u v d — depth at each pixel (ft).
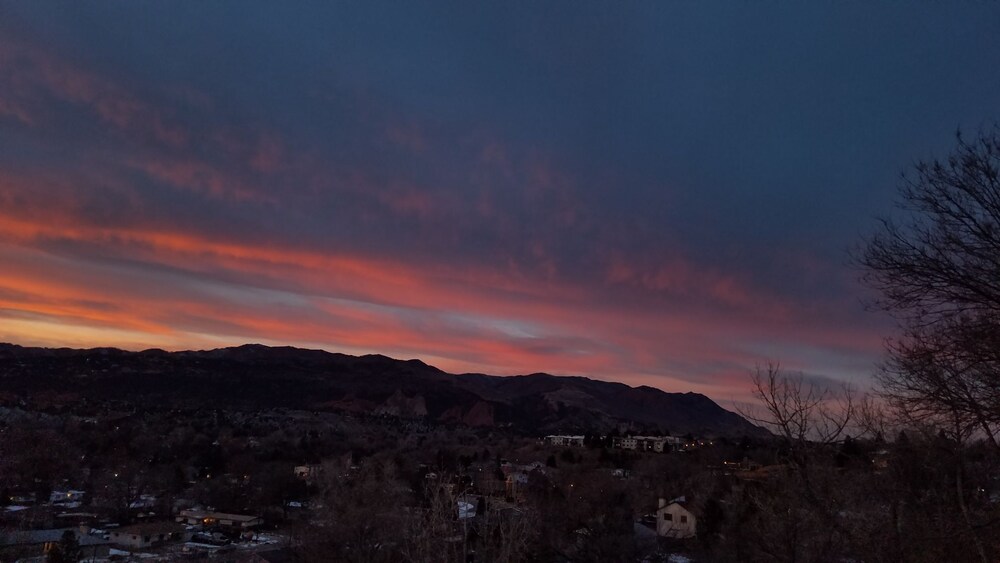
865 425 32.45
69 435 340.80
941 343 28.17
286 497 223.92
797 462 32.99
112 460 274.16
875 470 33.60
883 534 31.78
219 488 235.61
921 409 29.68
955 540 30.40
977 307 27.22
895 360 30.30
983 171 26.05
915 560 31.73
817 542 32.37
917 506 32.45
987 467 30.89
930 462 31.91
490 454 347.77
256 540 176.45
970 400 27.32
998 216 25.88
